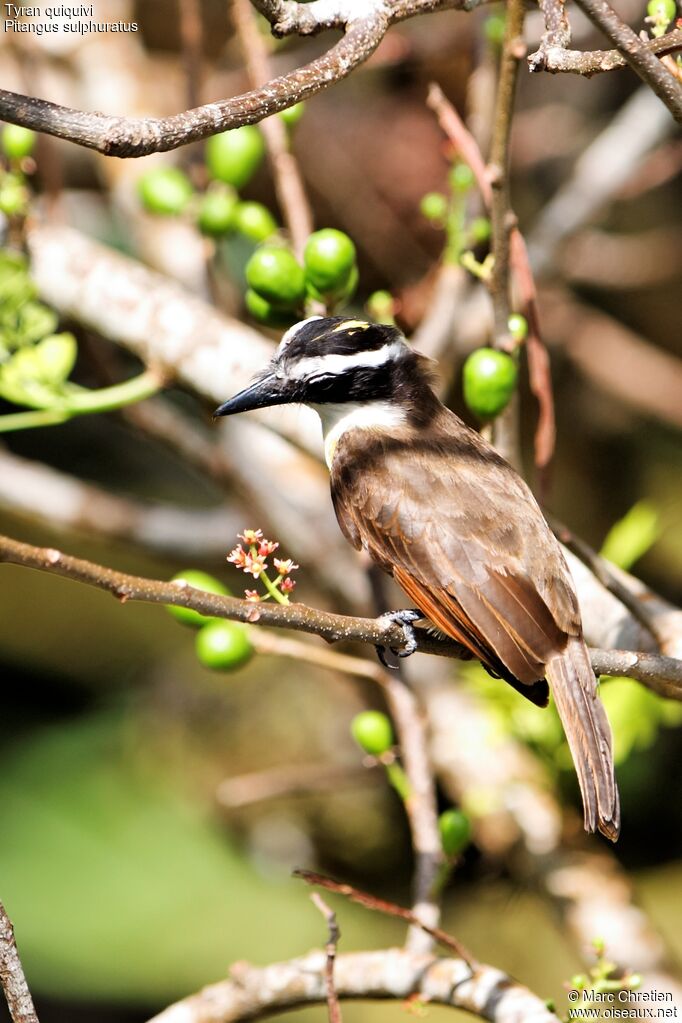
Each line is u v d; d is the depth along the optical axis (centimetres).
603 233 1855
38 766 1582
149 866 1488
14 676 1680
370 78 1767
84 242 1066
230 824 1566
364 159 1741
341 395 864
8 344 905
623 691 981
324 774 1493
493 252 799
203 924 1436
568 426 1850
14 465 1286
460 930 1434
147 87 1424
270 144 976
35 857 1470
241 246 1673
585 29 1364
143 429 1227
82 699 1689
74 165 1669
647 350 1800
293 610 634
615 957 1059
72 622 1725
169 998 1364
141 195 1038
